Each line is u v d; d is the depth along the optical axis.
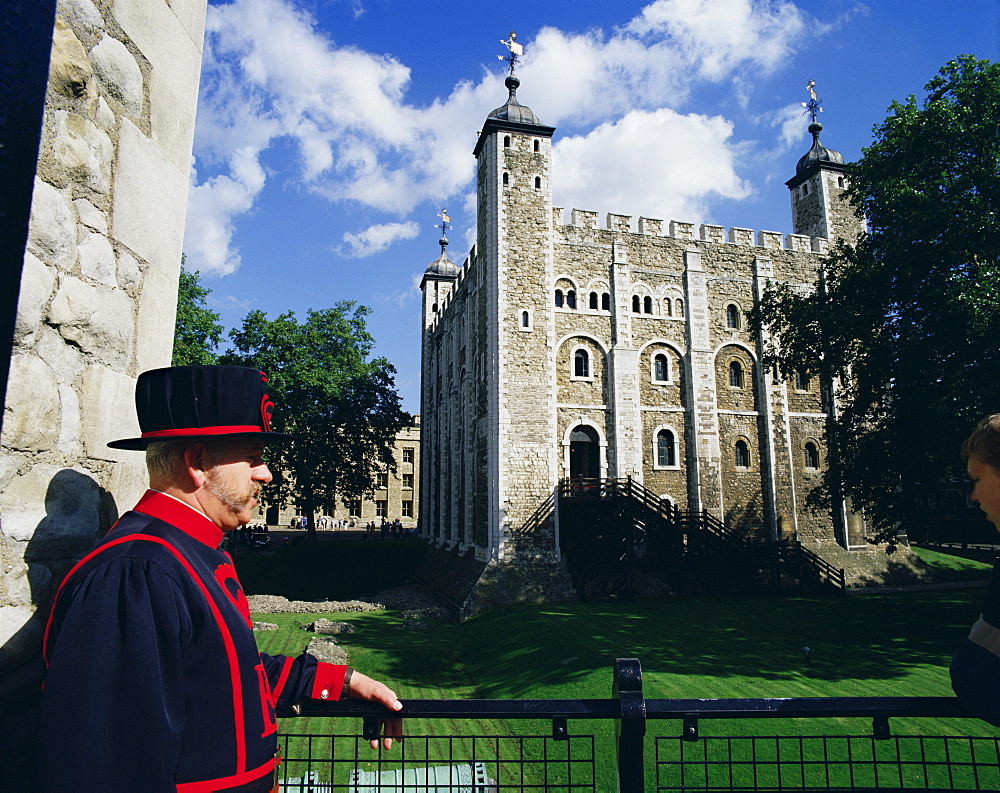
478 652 18.36
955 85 17.25
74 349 2.44
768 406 30.33
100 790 1.40
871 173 18.69
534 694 13.53
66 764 1.39
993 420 2.44
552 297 27.66
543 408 26.67
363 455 39.09
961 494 39.56
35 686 2.17
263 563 33.44
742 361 30.75
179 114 3.36
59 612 1.64
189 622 1.74
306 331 37.12
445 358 39.16
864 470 18.92
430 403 44.81
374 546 36.84
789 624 18.80
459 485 32.97
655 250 30.12
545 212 28.17
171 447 2.07
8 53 1.74
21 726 2.09
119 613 1.59
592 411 27.94
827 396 31.67
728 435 29.91
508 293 27.12
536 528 25.58
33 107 1.78
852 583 28.39
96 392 2.58
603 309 28.91
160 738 1.50
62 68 2.37
